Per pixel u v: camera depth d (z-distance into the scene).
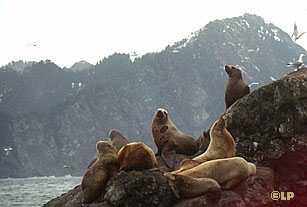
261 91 24.16
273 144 23.02
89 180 19.58
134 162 19.16
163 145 26.53
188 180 18.08
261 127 23.58
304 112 23.30
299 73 26.00
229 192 18.36
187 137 26.95
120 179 18.19
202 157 20.98
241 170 18.69
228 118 24.38
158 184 17.89
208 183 17.84
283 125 23.20
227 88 27.61
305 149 22.38
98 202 19.16
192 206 17.53
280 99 23.62
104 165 19.73
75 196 23.27
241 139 23.72
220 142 21.36
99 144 20.36
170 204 17.89
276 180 20.06
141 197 17.72
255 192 18.59
